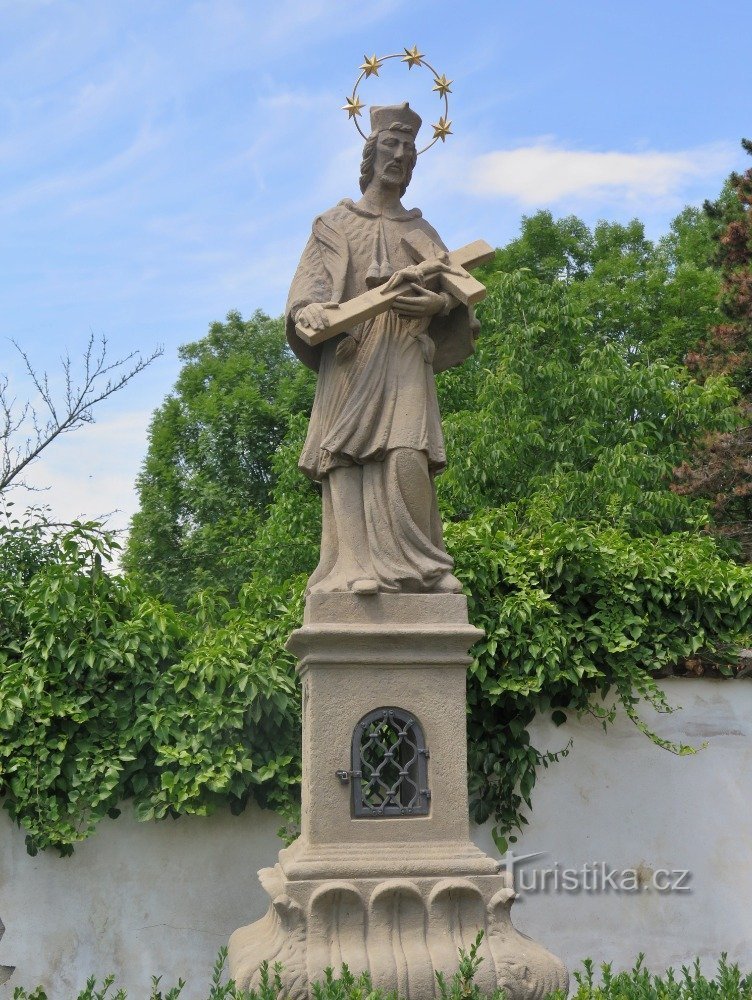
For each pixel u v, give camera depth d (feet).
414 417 17.22
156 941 20.95
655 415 45.70
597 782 22.52
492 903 15.79
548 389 45.21
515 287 46.73
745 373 48.26
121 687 21.25
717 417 44.80
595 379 44.29
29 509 24.53
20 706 20.40
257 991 14.56
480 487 43.45
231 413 68.95
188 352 79.30
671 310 61.82
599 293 61.05
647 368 46.57
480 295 17.28
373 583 16.53
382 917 15.53
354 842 16.05
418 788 16.35
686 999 13.26
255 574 48.80
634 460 40.81
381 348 17.56
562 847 22.22
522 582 22.48
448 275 17.57
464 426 44.06
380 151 18.54
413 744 16.48
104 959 20.76
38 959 20.57
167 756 20.83
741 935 22.16
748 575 23.18
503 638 22.25
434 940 15.53
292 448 52.13
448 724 16.52
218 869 21.38
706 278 62.08
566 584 22.86
